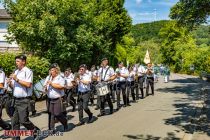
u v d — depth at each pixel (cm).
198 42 7850
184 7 3052
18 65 897
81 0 2425
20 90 900
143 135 1059
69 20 2219
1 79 1029
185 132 1109
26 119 910
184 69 6581
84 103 1209
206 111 1540
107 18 3058
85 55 2306
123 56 4328
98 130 1117
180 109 1611
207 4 2922
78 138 1000
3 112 1468
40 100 1838
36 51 2192
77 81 1300
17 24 2181
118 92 1602
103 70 1412
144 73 2070
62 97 1034
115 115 1425
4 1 2228
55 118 1102
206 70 4953
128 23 3997
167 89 2748
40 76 1788
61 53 2141
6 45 3167
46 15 2067
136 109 1603
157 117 1386
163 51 7475
